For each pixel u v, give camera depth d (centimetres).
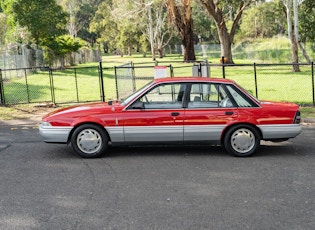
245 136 862
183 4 4450
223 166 795
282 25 7450
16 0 4131
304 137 1059
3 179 737
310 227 510
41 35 4419
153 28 7394
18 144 1040
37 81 2919
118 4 6209
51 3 4334
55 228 519
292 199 608
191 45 4712
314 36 3791
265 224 521
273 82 2589
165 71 1584
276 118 861
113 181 711
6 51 3750
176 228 512
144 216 552
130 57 8269
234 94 872
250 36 8219
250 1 4344
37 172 779
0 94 1791
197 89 874
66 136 865
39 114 1550
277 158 852
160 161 840
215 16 4325
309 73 3173
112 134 861
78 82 2847
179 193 642
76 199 623
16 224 534
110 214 561
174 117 858
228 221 532
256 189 656
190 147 962
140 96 870
